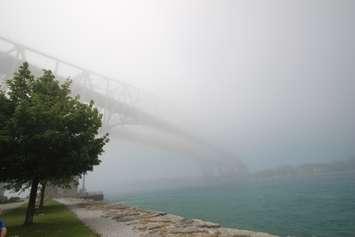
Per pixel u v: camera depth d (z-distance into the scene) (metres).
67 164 19.59
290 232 25.64
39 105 18.36
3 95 19.47
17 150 17.94
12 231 17.41
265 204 55.56
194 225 18.86
